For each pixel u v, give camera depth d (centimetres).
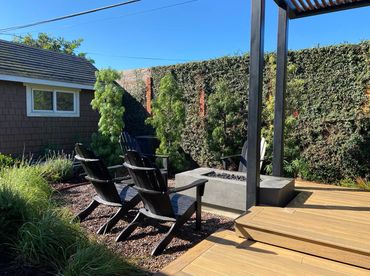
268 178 408
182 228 338
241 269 229
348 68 501
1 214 268
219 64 646
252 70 323
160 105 621
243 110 616
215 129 607
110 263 225
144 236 317
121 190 376
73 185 527
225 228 322
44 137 784
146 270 245
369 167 495
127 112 835
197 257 249
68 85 815
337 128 518
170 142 633
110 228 331
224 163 530
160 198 286
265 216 303
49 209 297
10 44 833
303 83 539
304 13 432
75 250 249
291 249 261
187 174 442
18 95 722
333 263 238
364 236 252
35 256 243
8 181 360
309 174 549
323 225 278
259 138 334
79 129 878
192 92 689
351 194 397
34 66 797
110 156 665
